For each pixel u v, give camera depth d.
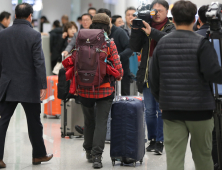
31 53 6.23
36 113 6.47
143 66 7.32
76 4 31.84
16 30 6.27
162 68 4.47
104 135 6.45
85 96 6.37
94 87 6.16
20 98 6.20
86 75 6.02
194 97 4.32
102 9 9.02
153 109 7.60
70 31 15.78
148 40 7.20
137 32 6.93
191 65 4.33
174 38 4.44
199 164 4.71
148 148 7.84
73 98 9.06
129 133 6.52
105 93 6.32
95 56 6.02
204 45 4.30
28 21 6.36
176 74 4.38
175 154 4.53
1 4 18.19
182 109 4.33
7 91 6.25
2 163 6.46
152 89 4.83
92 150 6.52
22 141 8.66
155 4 7.14
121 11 28.17
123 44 8.98
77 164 6.85
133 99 6.84
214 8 4.41
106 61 6.16
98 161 6.50
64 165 6.78
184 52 4.36
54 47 17.58
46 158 6.84
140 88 7.43
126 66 9.85
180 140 4.50
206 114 4.39
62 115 9.12
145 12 6.61
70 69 6.32
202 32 6.08
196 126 4.42
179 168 4.47
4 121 6.37
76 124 9.02
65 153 7.66
